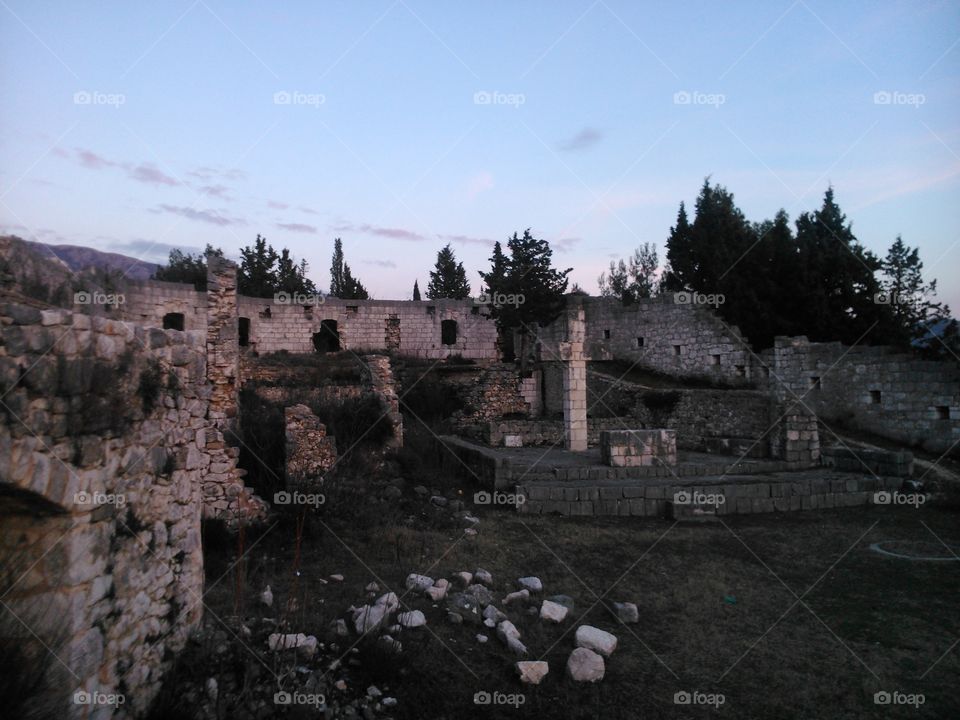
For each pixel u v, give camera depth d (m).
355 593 8.24
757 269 32.16
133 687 4.99
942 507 14.33
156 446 5.68
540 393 31.12
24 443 3.89
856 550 10.97
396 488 14.30
